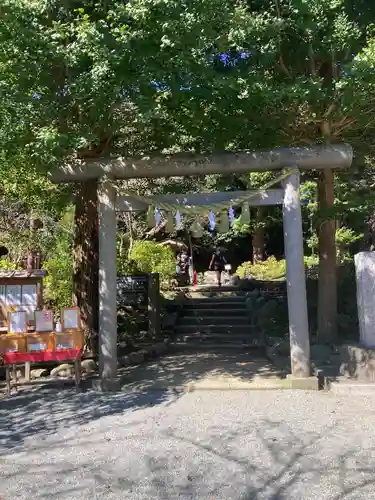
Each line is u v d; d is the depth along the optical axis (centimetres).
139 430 477
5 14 541
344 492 330
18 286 694
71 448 433
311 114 733
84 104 623
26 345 627
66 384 688
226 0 612
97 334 849
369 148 862
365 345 676
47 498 334
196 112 672
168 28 546
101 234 685
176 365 828
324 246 886
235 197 678
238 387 641
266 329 1062
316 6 639
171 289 1491
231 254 2488
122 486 350
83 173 690
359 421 488
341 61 738
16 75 589
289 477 357
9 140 612
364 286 682
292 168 665
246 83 625
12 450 433
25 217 1276
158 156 688
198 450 417
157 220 679
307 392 615
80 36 552
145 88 608
